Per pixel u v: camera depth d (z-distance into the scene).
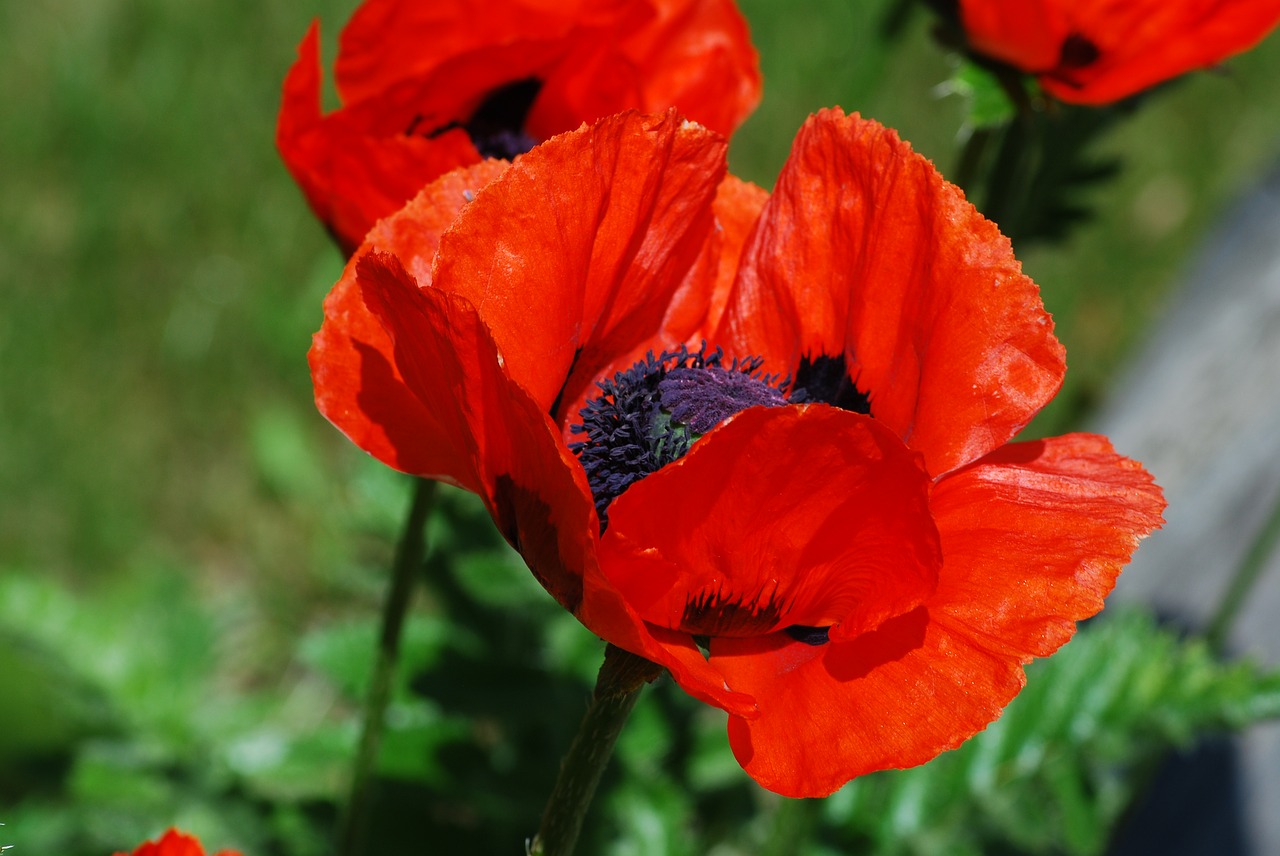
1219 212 1.36
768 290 0.54
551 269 0.51
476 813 0.86
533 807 0.78
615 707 0.52
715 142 0.52
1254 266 1.09
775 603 0.51
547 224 0.51
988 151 0.71
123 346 1.29
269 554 1.18
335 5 1.59
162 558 1.14
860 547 0.50
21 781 0.85
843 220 0.53
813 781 0.50
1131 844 0.82
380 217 0.60
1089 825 0.73
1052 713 0.73
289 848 0.80
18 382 1.23
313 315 1.25
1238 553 0.90
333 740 0.81
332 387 0.53
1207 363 1.04
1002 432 0.51
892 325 0.53
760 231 0.54
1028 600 0.50
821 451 0.49
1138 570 0.95
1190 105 1.68
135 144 1.44
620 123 0.51
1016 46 0.62
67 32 1.53
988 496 0.52
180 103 1.48
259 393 1.28
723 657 0.51
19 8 1.56
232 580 1.18
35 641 0.84
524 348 0.51
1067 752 0.73
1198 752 0.82
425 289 0.49
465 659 0.79
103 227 1.36
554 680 0.79
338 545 1.12
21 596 0.85
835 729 0.50
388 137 0.61
